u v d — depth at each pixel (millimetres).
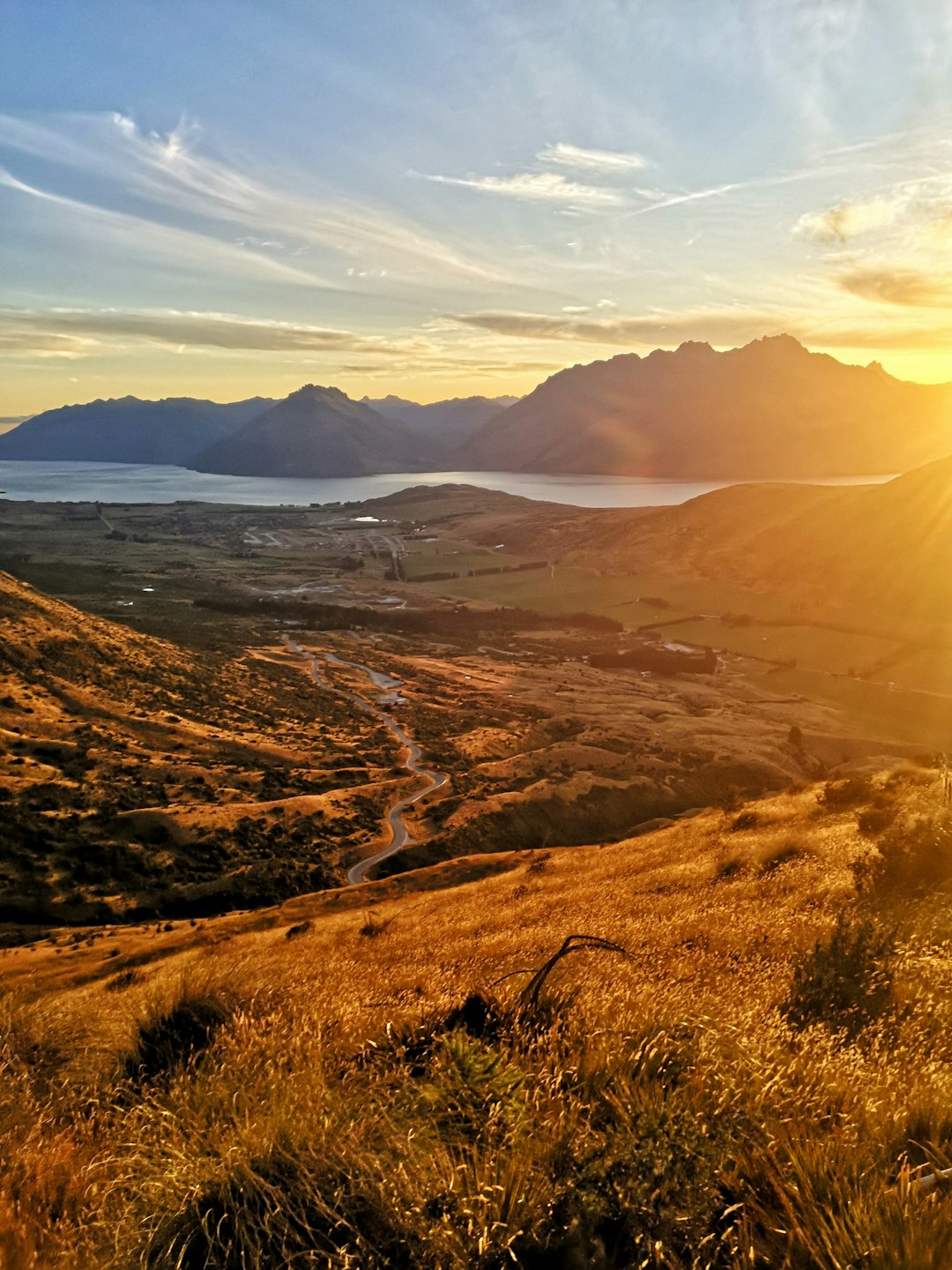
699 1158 3125
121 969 27109
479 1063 3996
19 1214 3357
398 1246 2852
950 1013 5605
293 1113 3705
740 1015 5328
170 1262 2924
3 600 119625
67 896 51344
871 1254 2494
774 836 22844
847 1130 3484
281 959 15344
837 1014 5746
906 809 19672
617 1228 2930
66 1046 6242
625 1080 4008
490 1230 2793
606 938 11688
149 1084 5004
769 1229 2809
